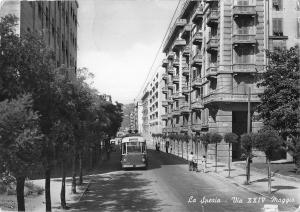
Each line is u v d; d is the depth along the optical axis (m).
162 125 98.06
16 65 10.19
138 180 27.16
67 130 13.11
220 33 41.97
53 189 21.75
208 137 33.41
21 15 23.25
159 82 99.62
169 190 22.41
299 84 27.83
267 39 41.59
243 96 41.12
